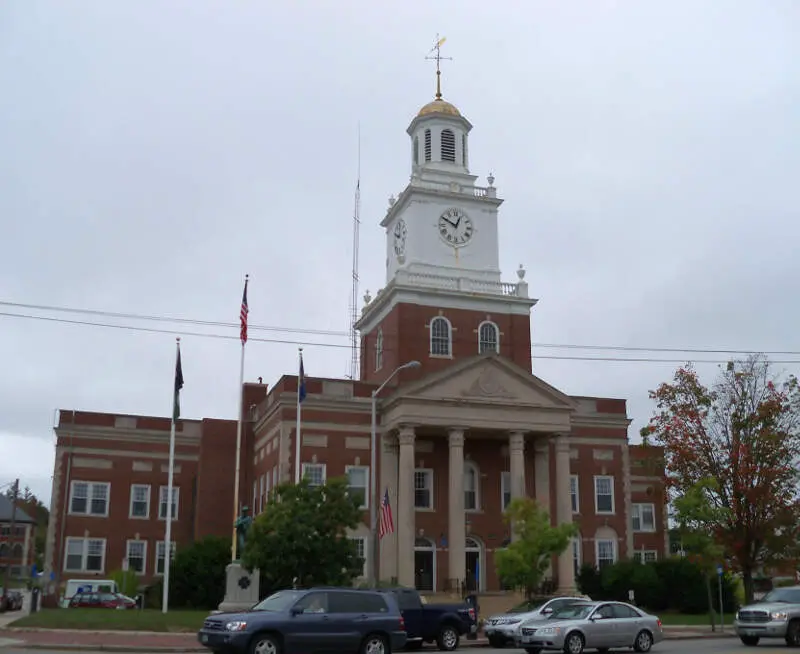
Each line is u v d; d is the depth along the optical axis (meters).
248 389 67.25
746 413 52.16
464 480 57.25
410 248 62.81
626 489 61.81
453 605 33.03
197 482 65.31
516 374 55.12
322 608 24.72
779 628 31.33
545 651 30.72
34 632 34.50
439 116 66.81
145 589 59.53
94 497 64.56
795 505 49.97
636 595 55.34
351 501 42.59
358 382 57.09
